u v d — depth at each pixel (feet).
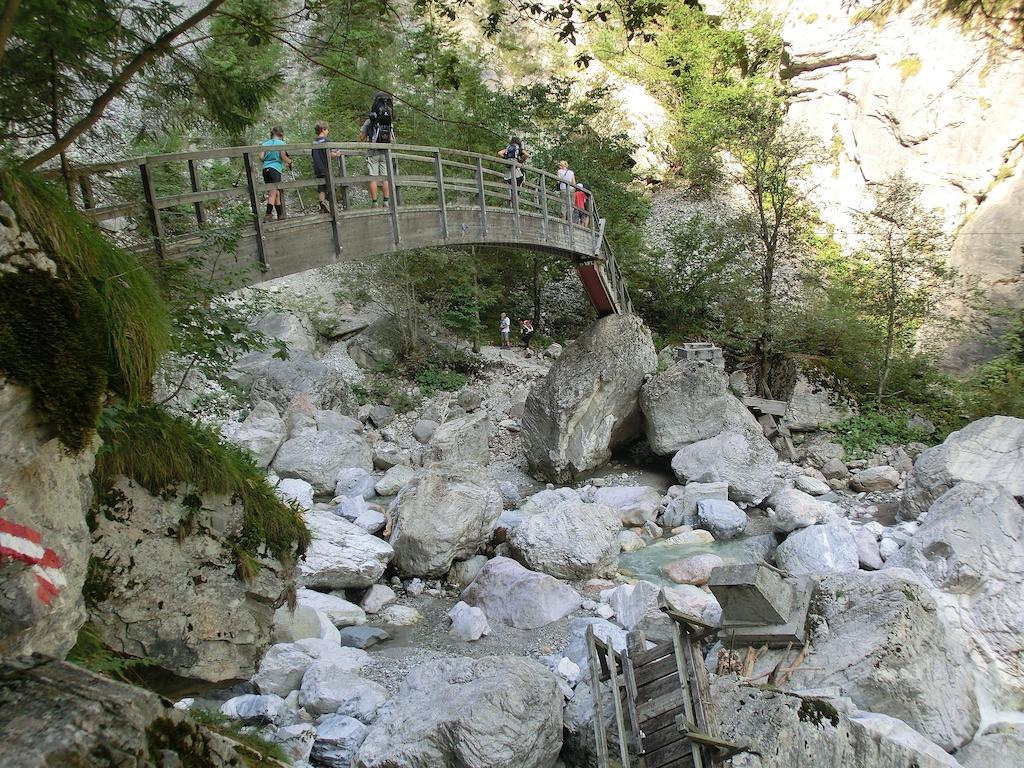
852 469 54.95
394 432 60.39
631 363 54.44
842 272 76.79
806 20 93.76
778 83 98.73
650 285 78.13
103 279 10.71
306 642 27.07
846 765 18.44
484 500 38.58
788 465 54.75
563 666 26.12
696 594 32.42
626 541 42.01
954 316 69.21
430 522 36.81
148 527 15.10
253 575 16.51
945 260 65.05
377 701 23.80
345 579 33.68
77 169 17.38
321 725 22.31
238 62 20.07
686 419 52.80
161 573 15.16
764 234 72.13
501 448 58.65
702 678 20.24
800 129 76.74
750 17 101.96
